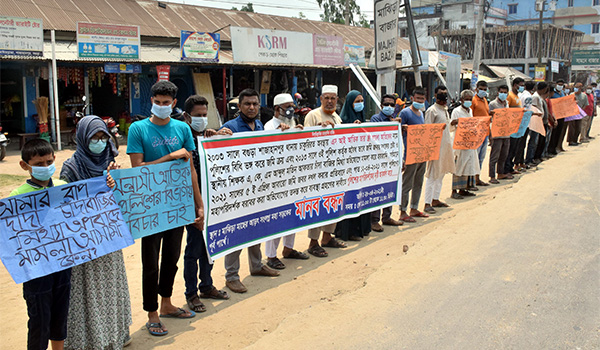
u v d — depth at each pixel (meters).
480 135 9.05
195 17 25.39
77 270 3.54
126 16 22.08
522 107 11.22
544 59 47.19
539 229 6.32
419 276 4.91
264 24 28.52
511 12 61.66
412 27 10.84
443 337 3.74
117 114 20.02
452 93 24.14
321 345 3.68
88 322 3.58
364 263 5.86
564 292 4.46
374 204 6.97
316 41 23.34
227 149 4.93
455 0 52.34
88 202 3.63
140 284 5.47
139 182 4.03
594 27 59.06
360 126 6.55
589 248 5.58
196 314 4.67
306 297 4.94
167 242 4.40
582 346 3.59
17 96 17.52
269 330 4.29
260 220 5.36
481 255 5.43
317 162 5.97
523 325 3.90
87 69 17.72
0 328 4.45
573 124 15.51
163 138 4.21
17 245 3.25
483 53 49.00
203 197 4.69
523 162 12.14
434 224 7.47
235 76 23.20
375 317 4.09
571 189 8.61
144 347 4.01
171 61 18.56
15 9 18.48
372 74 27.77
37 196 3.39
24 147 3.34
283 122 5.82
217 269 5.96
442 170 8.39
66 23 19.16
